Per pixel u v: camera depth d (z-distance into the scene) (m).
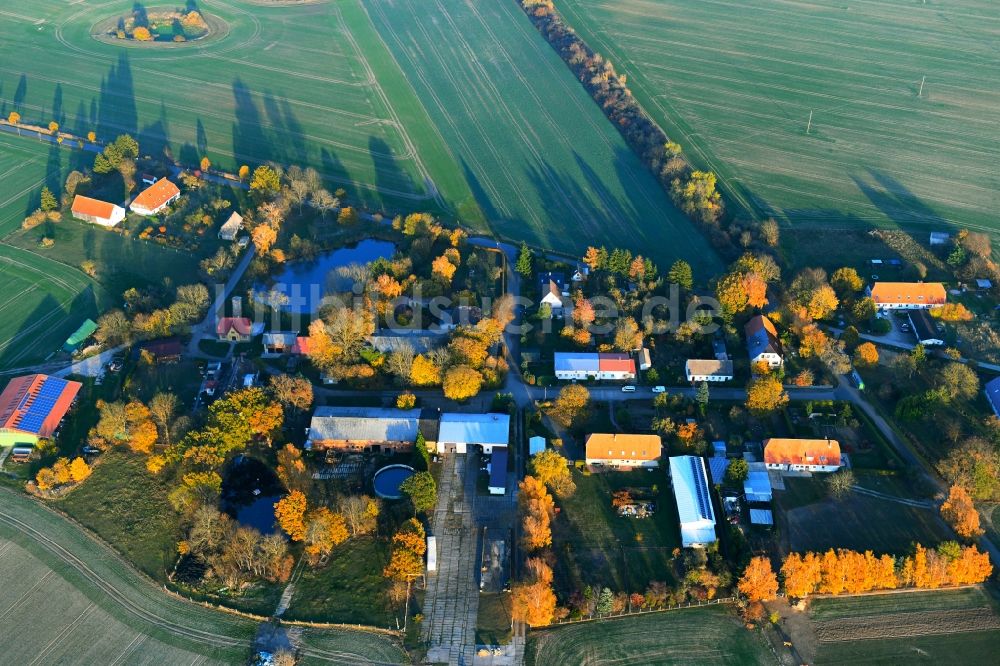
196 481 192.38
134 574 180.50
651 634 169.25
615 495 196.62
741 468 195.25
